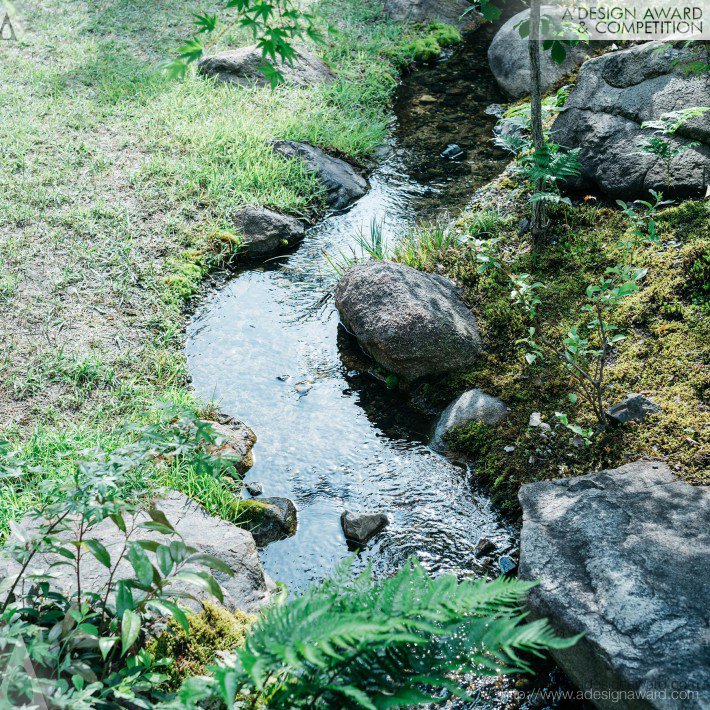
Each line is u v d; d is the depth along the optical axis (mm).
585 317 4953
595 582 3223
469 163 7512
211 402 4758
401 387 5016
